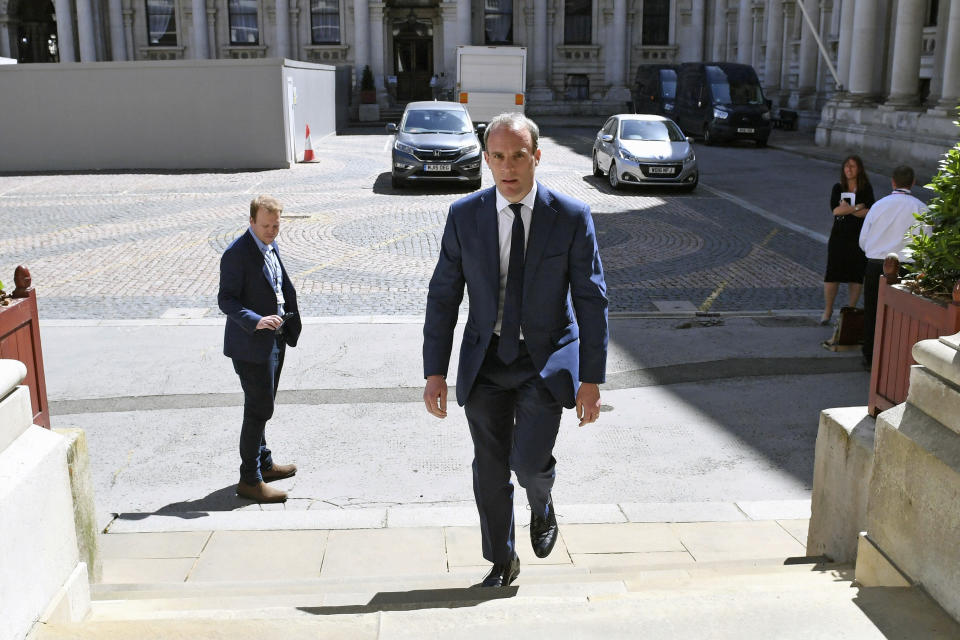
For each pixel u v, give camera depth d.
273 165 23.75
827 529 4.33
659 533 5.06
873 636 2.68
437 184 20.59
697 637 2.66
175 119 23.80
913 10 24.08
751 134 29.17
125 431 6.89
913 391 3.26
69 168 24.20
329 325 9.72
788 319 10.05
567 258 3.66
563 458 6.38
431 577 4.22
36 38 46.59
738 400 7.54
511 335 3.71
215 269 12.60
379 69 42.12
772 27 36.56
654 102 36.50
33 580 2.90
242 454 5.71
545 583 3.95
